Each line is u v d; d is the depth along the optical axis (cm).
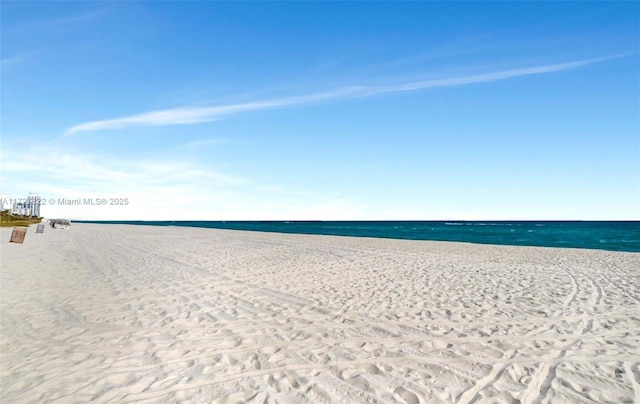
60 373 400
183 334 534
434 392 356
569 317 617
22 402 339
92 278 992
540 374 397
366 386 370
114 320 602
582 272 1105
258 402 338
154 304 709
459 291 827
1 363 428
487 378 387
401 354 457
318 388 366
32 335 528
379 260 1398
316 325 577
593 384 372
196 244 2186
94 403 336
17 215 5944
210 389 364
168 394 353
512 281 952
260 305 703
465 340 507
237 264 1287
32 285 888
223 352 464
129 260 1395
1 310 659
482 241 3372
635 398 343
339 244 2195
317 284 912
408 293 805
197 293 807
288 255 1578
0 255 1530
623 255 1599
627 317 615
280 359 442
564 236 4316
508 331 545
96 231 3991
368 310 665
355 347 481
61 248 1872
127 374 399
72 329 555
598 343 493
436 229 7369
